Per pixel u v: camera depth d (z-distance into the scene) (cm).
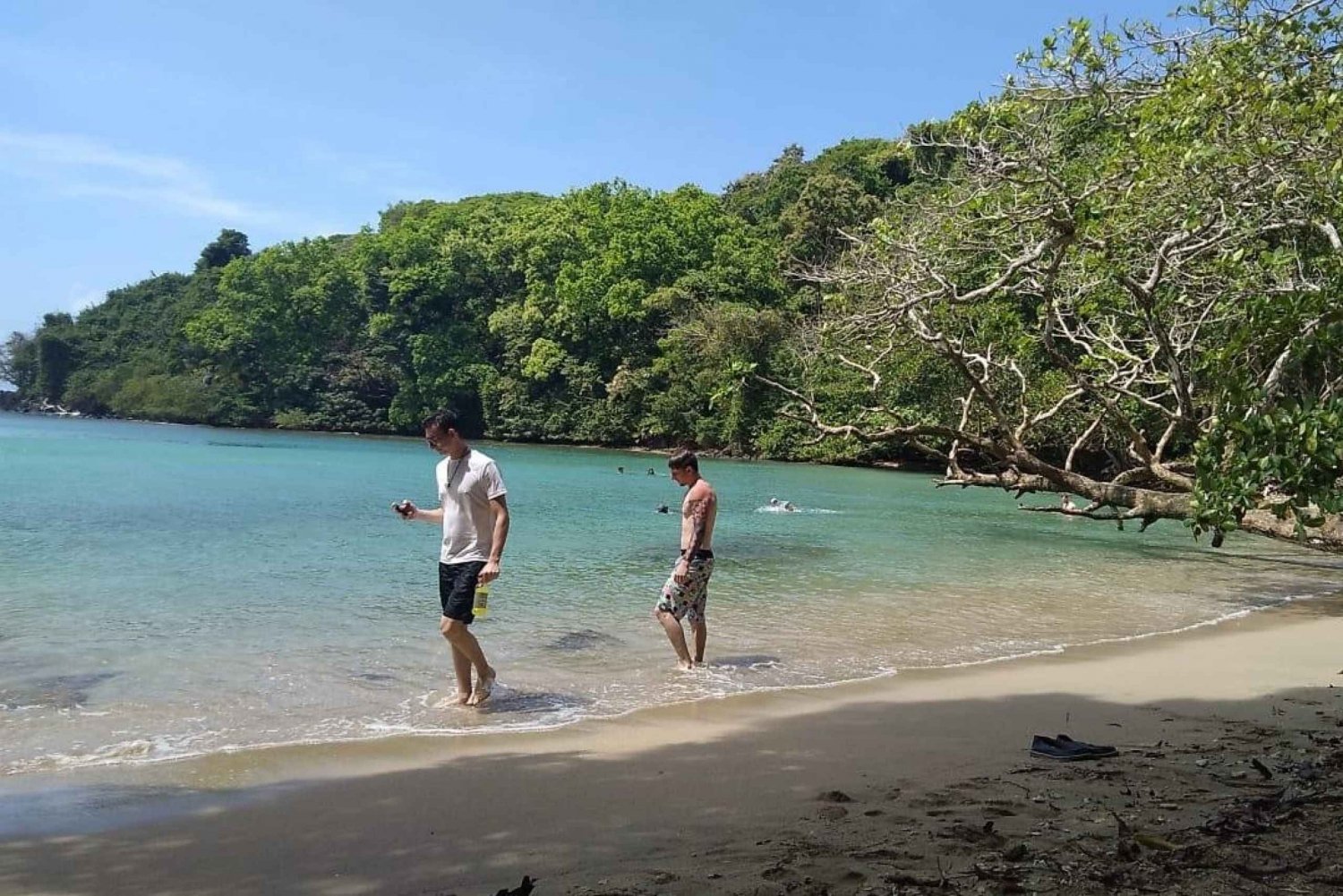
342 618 986
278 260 7469
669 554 1520
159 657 813
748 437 5088
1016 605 1182
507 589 1188
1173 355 767
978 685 793
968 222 1027
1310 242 977
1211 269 962
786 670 834
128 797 509
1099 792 507
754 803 502
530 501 2419
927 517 2300
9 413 10056
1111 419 874
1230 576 1505
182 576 1196
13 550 1359
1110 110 1032
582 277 6019
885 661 875
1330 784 502
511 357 6456
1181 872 376
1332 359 683
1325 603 1266
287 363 7381
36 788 521
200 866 421
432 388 6600
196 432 6488
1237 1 914
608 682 783
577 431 6031
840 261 1606
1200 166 910
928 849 419
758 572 1397
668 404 5444
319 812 489
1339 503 404
